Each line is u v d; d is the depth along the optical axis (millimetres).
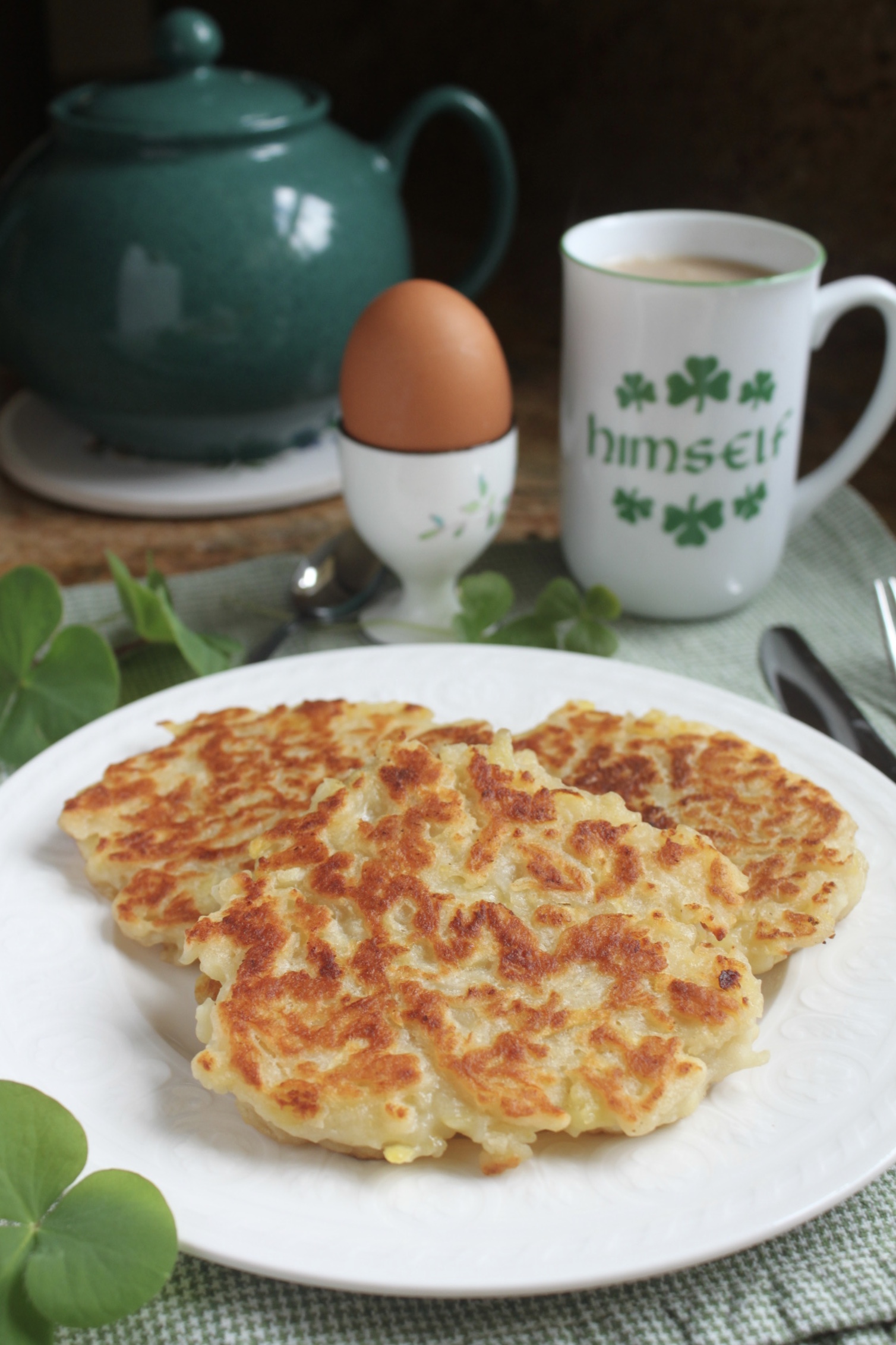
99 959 396
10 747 468
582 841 389
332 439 643
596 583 543
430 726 448
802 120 671
